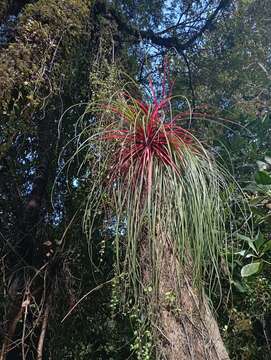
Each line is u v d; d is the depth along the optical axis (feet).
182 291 8.14
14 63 11.80
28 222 15.01
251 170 14.92
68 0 13.10
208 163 8.54
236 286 11.56
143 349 8.89
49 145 14.20
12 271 14.64
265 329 13.56
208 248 8.30
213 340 8.19
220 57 20.43
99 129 9.27
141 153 8.46
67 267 14.19
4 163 14.90
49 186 14.55
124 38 17.06
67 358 14.44
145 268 8.19
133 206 8.19
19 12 13.53
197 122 14.37
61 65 12.81
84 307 14.20
